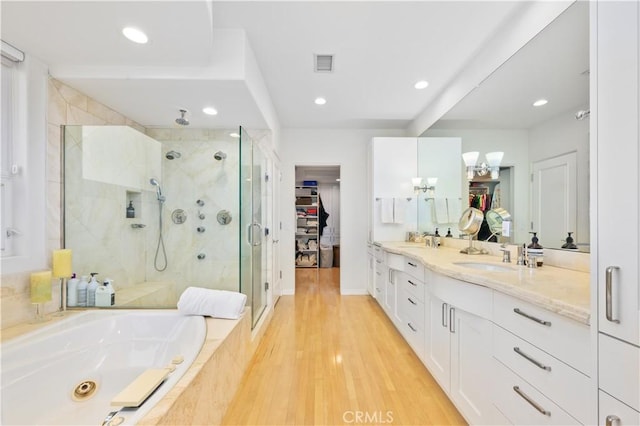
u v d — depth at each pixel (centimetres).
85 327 167
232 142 303
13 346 137
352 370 201
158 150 296
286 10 173
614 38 72
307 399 169
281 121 387
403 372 198
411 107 333
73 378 152
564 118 154
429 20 183
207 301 185
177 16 139
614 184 72
